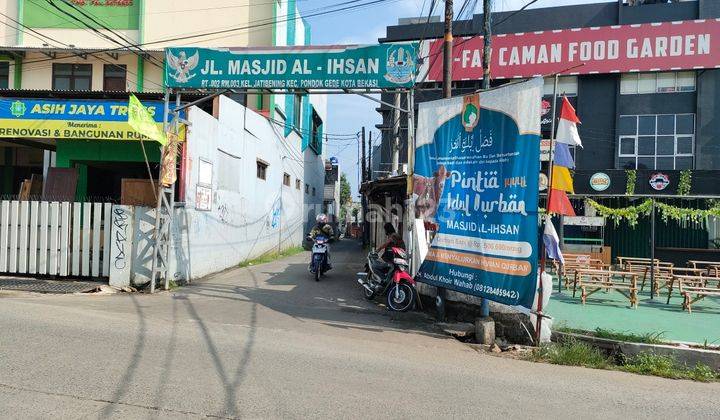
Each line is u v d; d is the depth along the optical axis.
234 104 15.01
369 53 9.89
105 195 16.53
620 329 7.98
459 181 7.92
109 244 10.25
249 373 5.10
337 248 28.20
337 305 9.70
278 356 5.82
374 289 10.11
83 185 15.27
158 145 13.88
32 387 4.37
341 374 5.28
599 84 19.59
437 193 8.31
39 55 19.28
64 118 12.41
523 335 7.61
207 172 12.91
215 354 5.71
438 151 8.34
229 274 13.60
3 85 19.33
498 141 7.33
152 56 19.22
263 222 19.05
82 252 10.36
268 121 19.30
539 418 4.36
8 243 10.59
